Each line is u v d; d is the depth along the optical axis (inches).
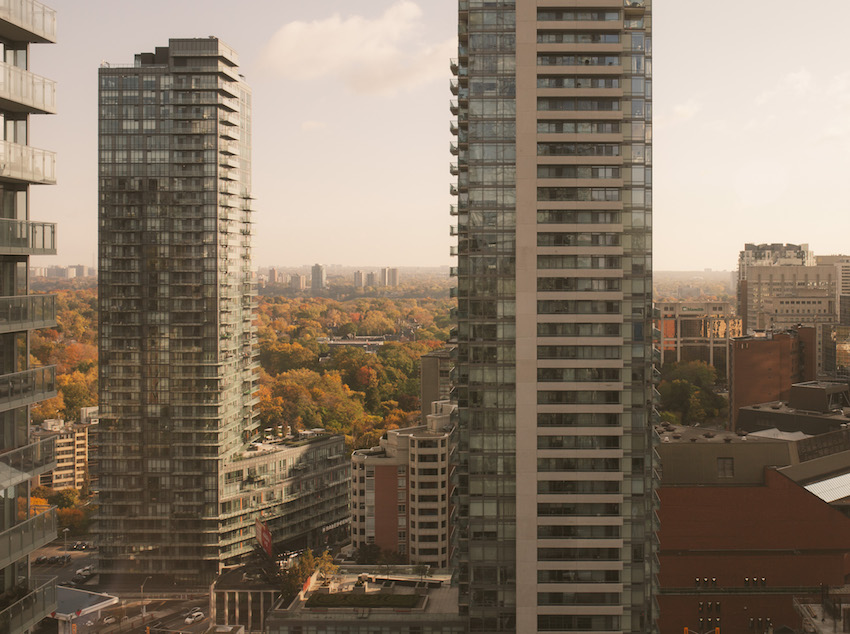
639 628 4891.7
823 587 4970.5
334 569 6289.4
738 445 6127.0
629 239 4970.5
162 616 7317.9
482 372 4963.1
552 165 4963.1
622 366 4931.1
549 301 4940.9
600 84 4968.0
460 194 5093.5
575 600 4904.0
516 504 4928.6
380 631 5231.3
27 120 2186.3
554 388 4918.8
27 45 2182.6
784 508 5890.8
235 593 6953.7
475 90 4997.5
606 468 4913.9
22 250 2032.5
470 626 4955.7
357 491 7805.1
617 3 4913.9
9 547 1946.4
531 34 4936.0
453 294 5251.0
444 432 7701.8
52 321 2146.9
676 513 5944.9
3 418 2039.9
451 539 7534.5
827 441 6358.3
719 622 5876.0
